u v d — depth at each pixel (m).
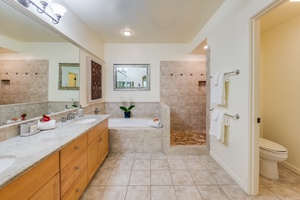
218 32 2.38
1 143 1.28
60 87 2.19
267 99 2.77
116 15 2.51
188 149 2.94
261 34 2.86
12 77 1.47
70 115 2.33
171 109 4.09
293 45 2.30
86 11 2.37
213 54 2.57
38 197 1.02
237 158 1.98
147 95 4.05
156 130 3.03
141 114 4.05
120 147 3.03
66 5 2.17
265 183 2.01
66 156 1.36
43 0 1.60
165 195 1.78
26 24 1.59
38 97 1.80
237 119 1.94
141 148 3.04
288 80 2.38
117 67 3.98
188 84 4.06
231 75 2.04
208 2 2.18
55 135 1.51
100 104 3.70
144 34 3.37
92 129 2.00
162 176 2.18
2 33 1.38
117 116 4.03
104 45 3.95
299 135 2.23
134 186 1.95
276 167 2.12
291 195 1.78
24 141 1.33
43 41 1.84
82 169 1.70
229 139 2.16
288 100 2.38
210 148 2.87
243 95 1.81
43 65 1.88
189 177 2.15
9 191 0.81
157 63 4.02
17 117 1.53
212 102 2.51
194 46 3.57
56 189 1.22
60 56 2.16
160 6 2.26
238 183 1.96
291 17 2.28
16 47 1.51
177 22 2.79
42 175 1.06
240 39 1.85
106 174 2.23
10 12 1.41
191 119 4.11
